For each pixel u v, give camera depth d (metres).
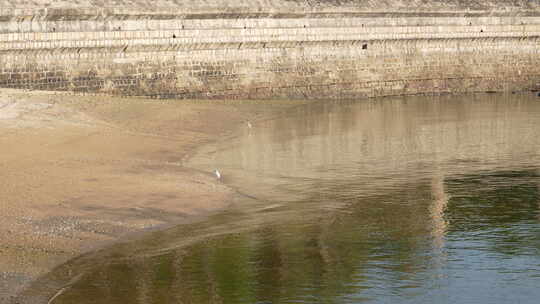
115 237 26.59
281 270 23.31
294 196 33.91
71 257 24.19
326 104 81.31
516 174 39.69
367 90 89.75
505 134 56.16
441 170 40.94
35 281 21.83
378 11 89.06
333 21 86.81
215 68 79.38
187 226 28.31
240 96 81.06
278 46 83.75
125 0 73.19
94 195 32.06
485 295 21.22
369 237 27.03
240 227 28.28
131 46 73.00
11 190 31.80
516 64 98.88
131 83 73.50
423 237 27.08
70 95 62.84
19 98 56.91
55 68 68.56
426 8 92.25
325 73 86.94
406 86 92.56
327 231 27.78
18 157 39.09
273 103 79.50
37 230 26.61
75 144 44.69
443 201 33.19
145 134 51.81
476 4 95.94
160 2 75.31
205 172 39.34
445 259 24.41
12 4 65.38
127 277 22.38
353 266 23.69
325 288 21.61
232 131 57.69
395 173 40.03
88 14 69.69
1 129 46.28
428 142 52.16
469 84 96.44
